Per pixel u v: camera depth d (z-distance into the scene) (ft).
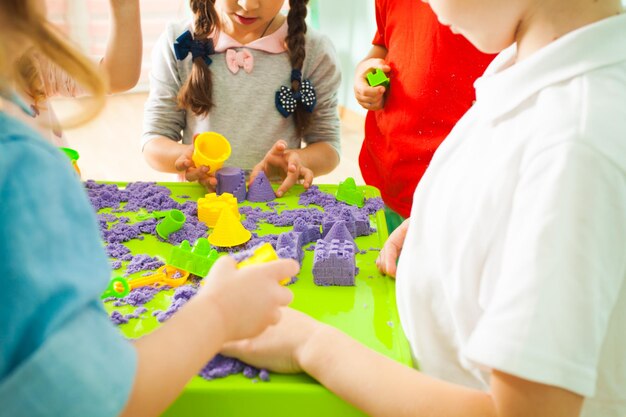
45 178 1.27
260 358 1.85
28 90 2.26
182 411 1.80
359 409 1.73
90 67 1.57
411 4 3.77
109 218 2.91
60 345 1.22
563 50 1.52
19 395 1.20
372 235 2.86
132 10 3.48
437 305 1.89
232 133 4.26
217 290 1.65
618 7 1.59
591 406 1.69
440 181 1.89
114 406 1.30
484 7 1.59
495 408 1.51
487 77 1.88
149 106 4.36
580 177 1.38
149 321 2.12
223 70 4.21
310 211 3.04
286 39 4.23
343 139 9.70
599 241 1.38
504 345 1.40
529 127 1.52
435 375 1.95
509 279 1.44
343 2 10.08
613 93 1.45
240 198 3.22
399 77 3.84
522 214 1.45
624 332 1.61
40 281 1.22
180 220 2.82
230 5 3.92
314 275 2.38
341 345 1.80
